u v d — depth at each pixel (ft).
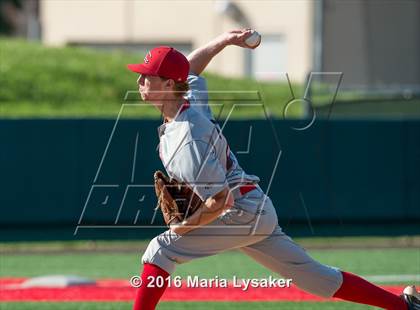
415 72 199.21
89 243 153.89
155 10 305.53
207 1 301.22
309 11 287.28
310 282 62.39
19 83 225.97
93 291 98.37
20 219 156.25
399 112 187.32
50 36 310.65
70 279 104.32
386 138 160.86
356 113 181.88
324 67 195.00
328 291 62.59
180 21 303.68
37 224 156.25
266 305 88.63
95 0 308.60
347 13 196.54
